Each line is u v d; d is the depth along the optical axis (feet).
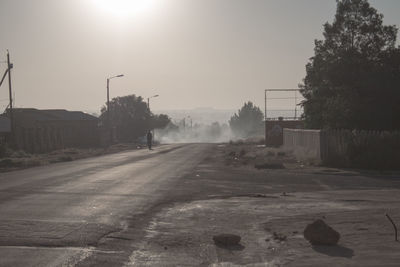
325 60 136.36
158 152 168.14
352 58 131.95
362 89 128.67
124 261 29.45
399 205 50.39
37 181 72.79
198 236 36.65
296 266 27.89
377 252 30.45
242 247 33.17
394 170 91.25
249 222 42.11
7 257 29.78
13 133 177.06
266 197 57.00
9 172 91.71
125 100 424.46
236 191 62.23
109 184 68.85
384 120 126.00
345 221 40.73
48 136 219.82
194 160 122.72
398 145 96.63
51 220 41.45
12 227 38.40
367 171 89.04
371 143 97.50
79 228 38.22
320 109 140.36
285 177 79.41
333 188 65.87
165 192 60.64
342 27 136.77
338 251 31.07
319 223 33.42
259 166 96.22
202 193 60.13
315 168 93.91
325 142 102.53
